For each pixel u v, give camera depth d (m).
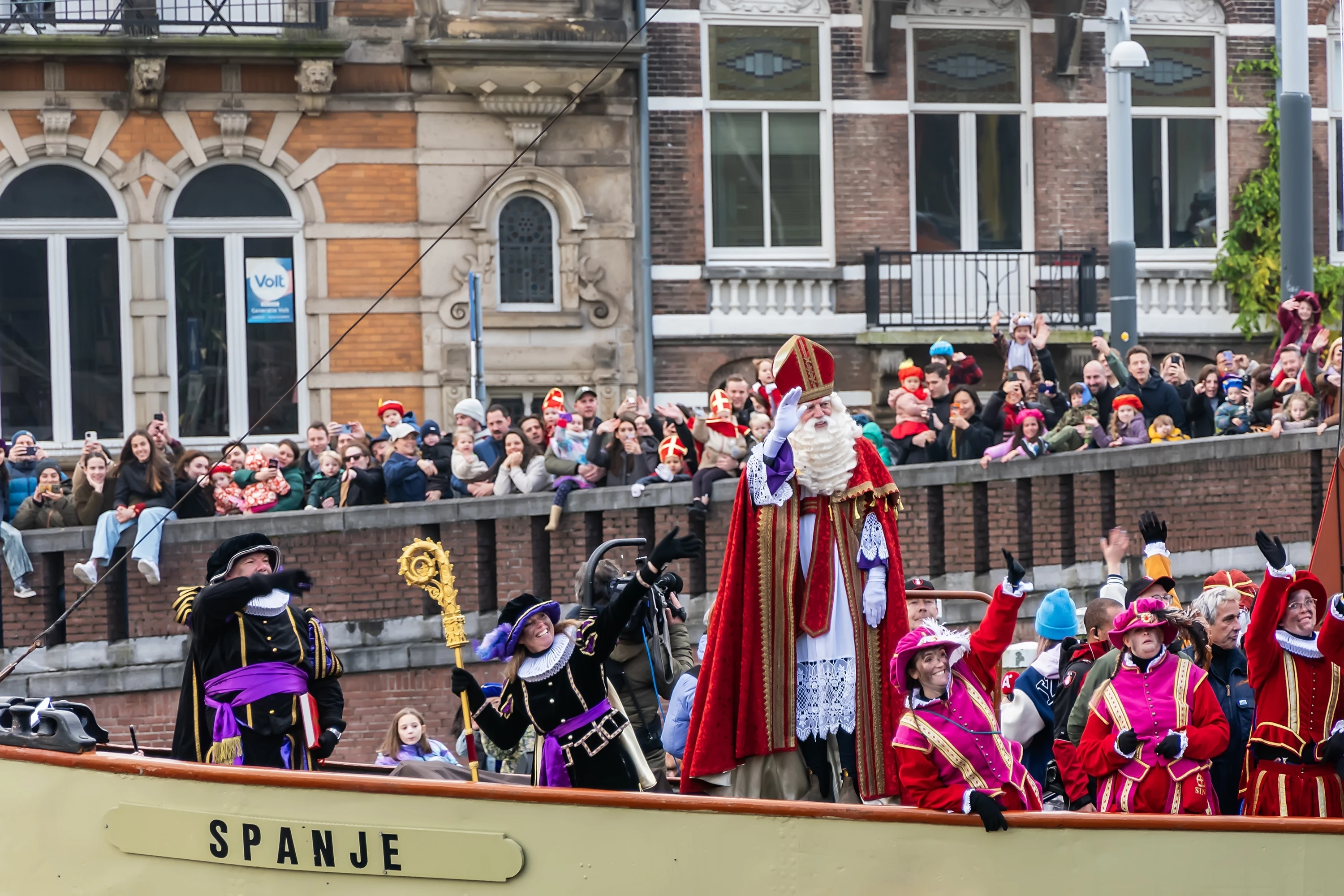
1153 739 21.97
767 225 68.81
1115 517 48.47
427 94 64.88
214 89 63.84
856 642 21.70
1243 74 72.12
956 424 49.53
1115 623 22.45
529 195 66.19
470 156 65.38
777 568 21.73
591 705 22.41
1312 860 20.69
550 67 64.62
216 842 21.70
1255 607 23.27
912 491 47.97
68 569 46.28
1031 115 70.69
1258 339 71.19
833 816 20.50
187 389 64.88
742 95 68.19
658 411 49.19
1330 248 72.69
